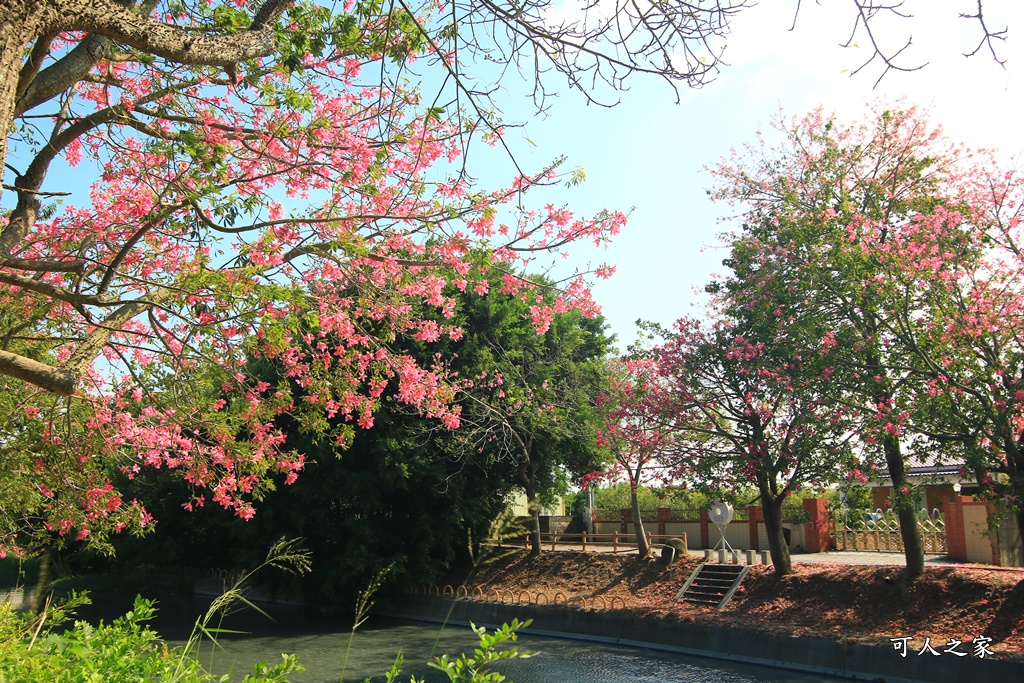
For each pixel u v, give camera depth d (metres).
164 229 8.19
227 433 8.78
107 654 4.66
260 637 22.77
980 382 15.38
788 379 17.62
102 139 8.48
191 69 7.96
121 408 9.55
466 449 24.92
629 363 22.88
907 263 15.62
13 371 5.36
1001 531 21.72
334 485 25.16
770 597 20.75
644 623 20.89
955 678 15.05
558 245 8.80
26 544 11.02
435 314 24.02
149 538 31.62
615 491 41.75
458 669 3.96
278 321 7.42
